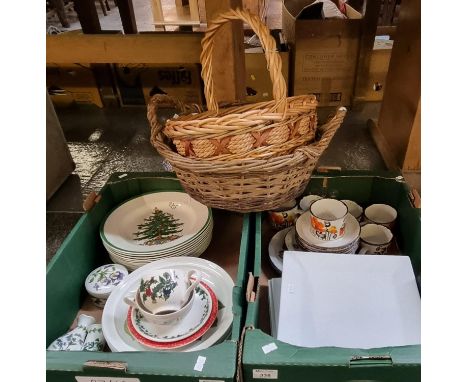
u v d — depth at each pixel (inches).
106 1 160.4
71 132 79.6
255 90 79.4
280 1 135.8
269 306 32.5
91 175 64.7
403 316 29.0
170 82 85.0
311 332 27.9
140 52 52.1
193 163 30.1
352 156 65.2
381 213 40.6
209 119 29.0
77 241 36.0
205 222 38.9
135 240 39.2
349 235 35.7
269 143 30.0
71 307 34.8
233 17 29.3
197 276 33.1
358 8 103.4
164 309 30.2
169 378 23.5
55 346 30.6
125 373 23.7
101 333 31.7
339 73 78.7
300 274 32.1
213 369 23.4
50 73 86.2
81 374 24.3
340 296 30.4
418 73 51.8
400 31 58.9
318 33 74.4
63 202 57.8
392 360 22.9
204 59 31.1
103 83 86.8
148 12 156.9
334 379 23.6
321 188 42.3
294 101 31.7
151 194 43.3
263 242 40.6
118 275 35.6
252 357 23.5
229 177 31.0
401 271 32.3
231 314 31.0
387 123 65.9
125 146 73.5
